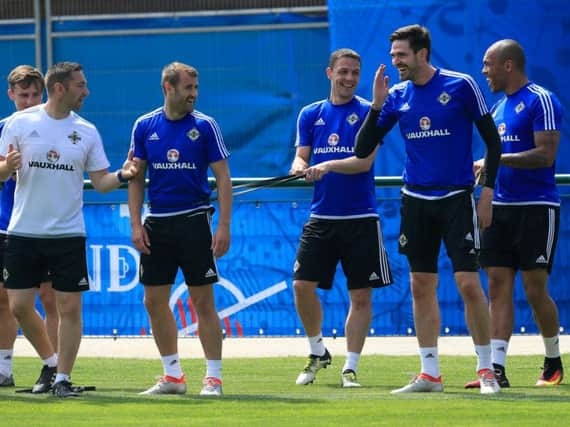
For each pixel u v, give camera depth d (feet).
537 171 79.97
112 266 109.60
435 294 73.77
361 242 81.30
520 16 134.82
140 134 73.56
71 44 172.76
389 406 65.72
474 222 71.31
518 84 80.33
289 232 108.68
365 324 80.94
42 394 73.51
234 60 169.07
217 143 72.90
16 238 71.97
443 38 135.33
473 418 60.95
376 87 72.54
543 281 80.23
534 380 82.64
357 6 136.77
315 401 68.64
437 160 71.56
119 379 85.20
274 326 109.29
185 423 59.98
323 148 82.17
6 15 173.99
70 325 71.82
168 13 170.91
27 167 71.36
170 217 72.90
